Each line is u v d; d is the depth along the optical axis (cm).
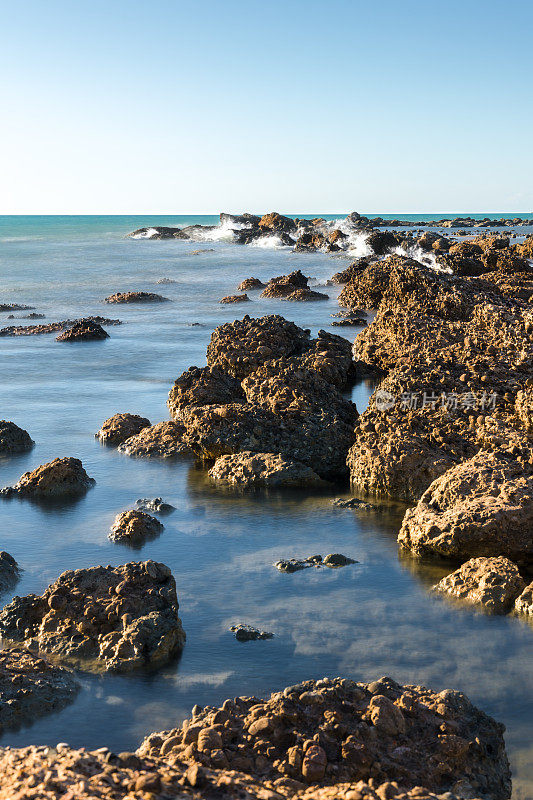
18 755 509
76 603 891
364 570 1060
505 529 1060
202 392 1750
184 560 1090
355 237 9806
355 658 836
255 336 2156
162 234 14538
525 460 1233
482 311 2136
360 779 543
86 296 5091
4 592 986
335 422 1528
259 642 868
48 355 2823
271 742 573
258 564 1077
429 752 581
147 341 3156
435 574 1049
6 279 6312
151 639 835
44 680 767
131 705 751
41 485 1369
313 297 4569
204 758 544
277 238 11594
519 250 5906
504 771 616
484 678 797
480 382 1559
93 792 454
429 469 1307
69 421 1881
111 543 1149
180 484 1426
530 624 908
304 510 1288
